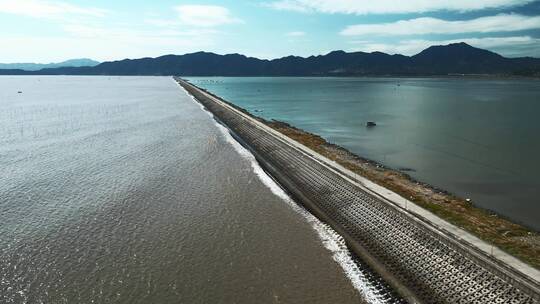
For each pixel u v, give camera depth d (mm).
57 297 19969
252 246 25453
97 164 44312
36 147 53281
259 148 54188
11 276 21797
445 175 44438
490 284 18031
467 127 77188
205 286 20969
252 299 19922
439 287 19578
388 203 26922
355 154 53781
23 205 31953
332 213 30453
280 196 35125
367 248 24875
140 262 23266
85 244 25438
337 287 21016
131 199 33344
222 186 37312
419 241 22719
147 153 49625
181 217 29859
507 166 48250
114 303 19516
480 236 24547
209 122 77750
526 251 22438
